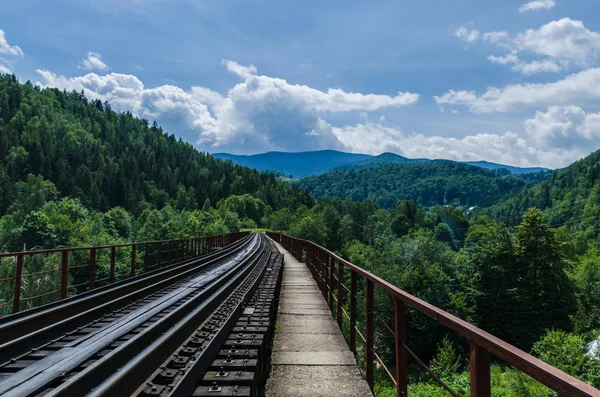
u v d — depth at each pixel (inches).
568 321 1633.9
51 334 211.5
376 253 3304.6
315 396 170.9
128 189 5935.0
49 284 1157.1
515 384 762.2
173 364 142.7
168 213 4160.9
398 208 6806.1
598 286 1814.7
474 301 1514.5
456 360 1053.8
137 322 244.1
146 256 554.6
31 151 5777.6
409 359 1208.8
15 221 2886.3
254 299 303.0
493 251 1669.5
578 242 4210.1
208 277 474.9
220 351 173.8
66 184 5182.1
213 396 127.7
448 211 6427.2
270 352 231.3
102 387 100.2
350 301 245.8
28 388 135.6
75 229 2322.8
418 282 1700.3
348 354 228.7
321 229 4766.2
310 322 305.4
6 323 214.8
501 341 71.4
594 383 883.4
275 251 1004.6
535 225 1723.7
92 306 302.2
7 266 1128.2
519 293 1546.5
